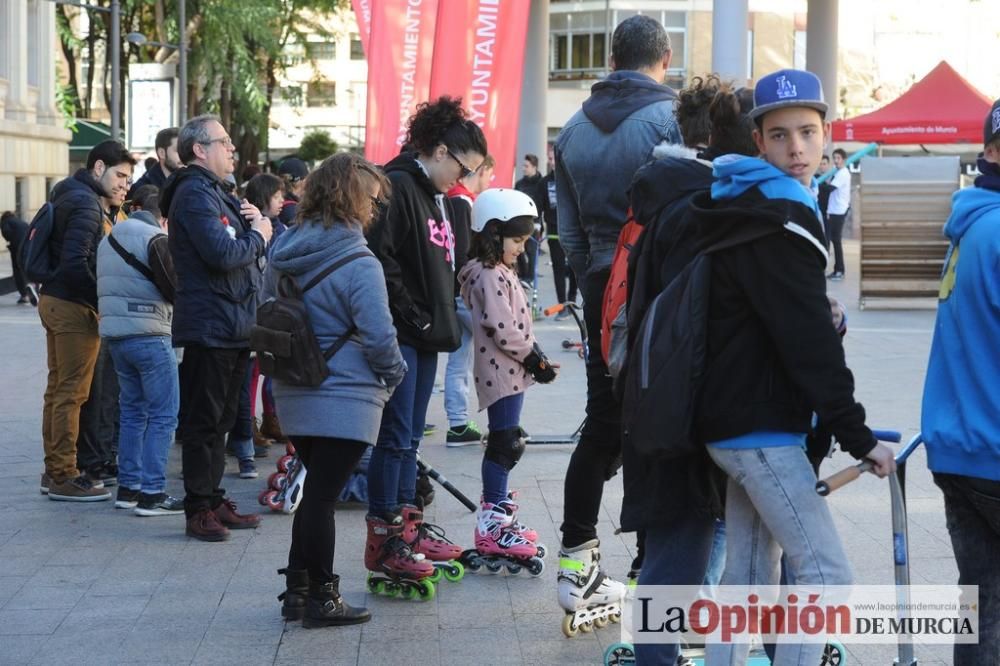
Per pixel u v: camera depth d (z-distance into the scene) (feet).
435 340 17.87
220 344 20.66
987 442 11.71
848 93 166.50
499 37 32.53
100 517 22.50
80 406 23.81
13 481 25.22
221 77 114.73
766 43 163.84
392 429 17.78
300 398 16.19
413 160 18.07
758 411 11.25
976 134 68.54
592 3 161.38
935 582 17.92
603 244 15.90
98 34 133.69
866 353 42.39
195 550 20.42
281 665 15.33
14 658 15.56
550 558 19.86
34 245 23.04
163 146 26.91
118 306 22.15
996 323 11.75
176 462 27.09
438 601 17.81
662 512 12.19
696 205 11.76
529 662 15.42
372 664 15.35
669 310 11.59
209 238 20.11
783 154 11.37
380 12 32.40
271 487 23.30
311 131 226.79
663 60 16.38
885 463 11.03
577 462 15.98
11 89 96.78
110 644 16.07
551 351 44.24
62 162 106.73
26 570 19.26
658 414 11.42
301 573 16.90
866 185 54.70
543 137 91.40
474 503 23.25
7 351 44.52
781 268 10.97
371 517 17.85
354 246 16.30
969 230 12.03
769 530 11.77
